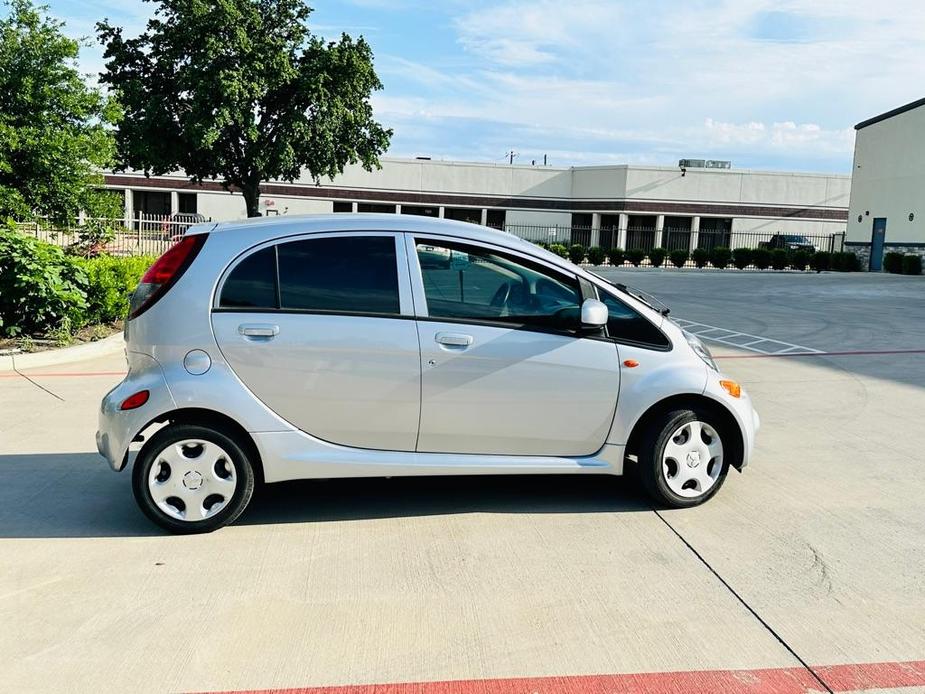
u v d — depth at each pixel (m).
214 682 3.05
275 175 31.41
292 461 4.50
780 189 48.59
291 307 4.50
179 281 4.45
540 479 5.49
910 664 3.20
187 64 30.16
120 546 4.32
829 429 6.92
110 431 4.43
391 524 4.66
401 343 4.50
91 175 19.17
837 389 8.64
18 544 4.35
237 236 4.55
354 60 30.72
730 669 3.16
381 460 4.58
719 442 4.89
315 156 31.33
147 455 4.37
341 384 4.49
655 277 31.80
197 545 4.34
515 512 4.86
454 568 4.06
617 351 4.72
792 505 5.00
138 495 4.40
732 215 48.28
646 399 4.71
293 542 4.39
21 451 6.06
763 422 7.15
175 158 30.97
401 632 3.43
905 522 4.73
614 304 4.80
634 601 3.71
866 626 3.49
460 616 3.57
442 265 4.63
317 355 4.46
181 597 3.73
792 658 3.24
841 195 49.19
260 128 31.91
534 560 4.16
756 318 16.09
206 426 4.43
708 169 47.75
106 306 11.28
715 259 39.25
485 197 49.47
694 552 4.27
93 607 3.64
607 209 48.22
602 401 4.71
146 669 3.14
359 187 48.31
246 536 4.47
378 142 32.91
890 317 16.23
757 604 3.69
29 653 3.25
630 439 4.95
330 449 4.55
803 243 46.12
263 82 29.27
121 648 3.29
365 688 3.03
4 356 9.23
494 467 4.66
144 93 30.12
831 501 5.08
